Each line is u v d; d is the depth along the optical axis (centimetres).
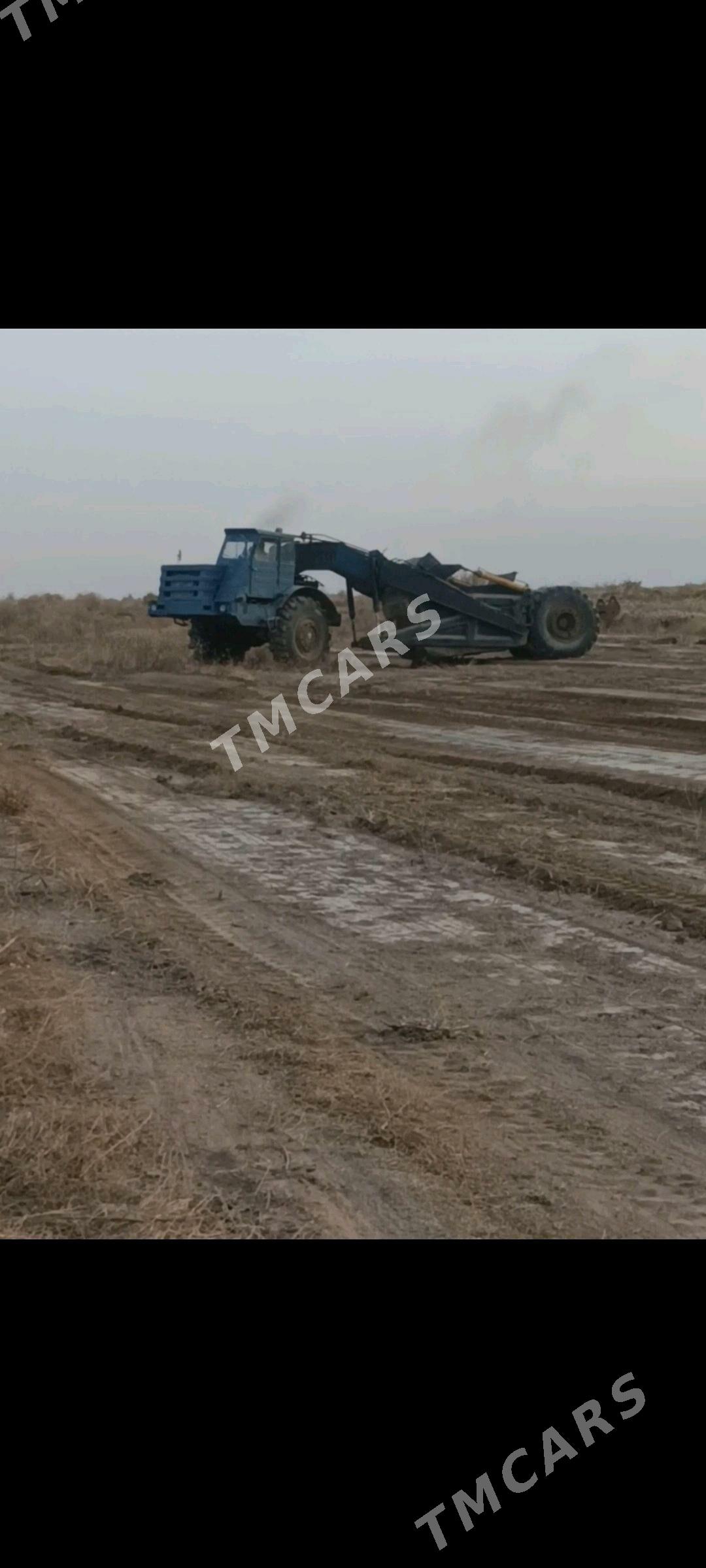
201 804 1567
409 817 1434
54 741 2228
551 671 3388
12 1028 738
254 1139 610
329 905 1080
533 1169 582
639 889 1090
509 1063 711
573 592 3800
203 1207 538
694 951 918
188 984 862
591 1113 643
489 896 1099
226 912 1057
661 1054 723
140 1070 701
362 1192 557
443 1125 626
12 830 1370
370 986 855
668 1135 618
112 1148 577
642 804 1508
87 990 841
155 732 2314
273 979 873
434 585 3675
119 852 1295
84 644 5003
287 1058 716
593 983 853
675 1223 533
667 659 3616
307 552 3716
